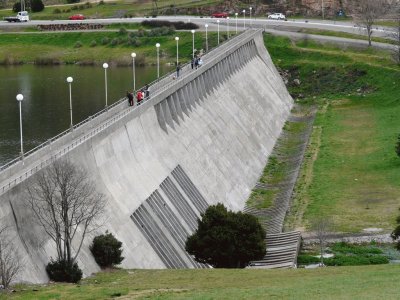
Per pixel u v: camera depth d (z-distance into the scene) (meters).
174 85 145.62
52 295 72.31
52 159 92.00
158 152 127.38
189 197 127.75
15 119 187.00
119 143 113.88
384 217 132.38
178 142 138.00
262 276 84.94
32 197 84.88
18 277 77.56
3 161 148.88
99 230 96.06
